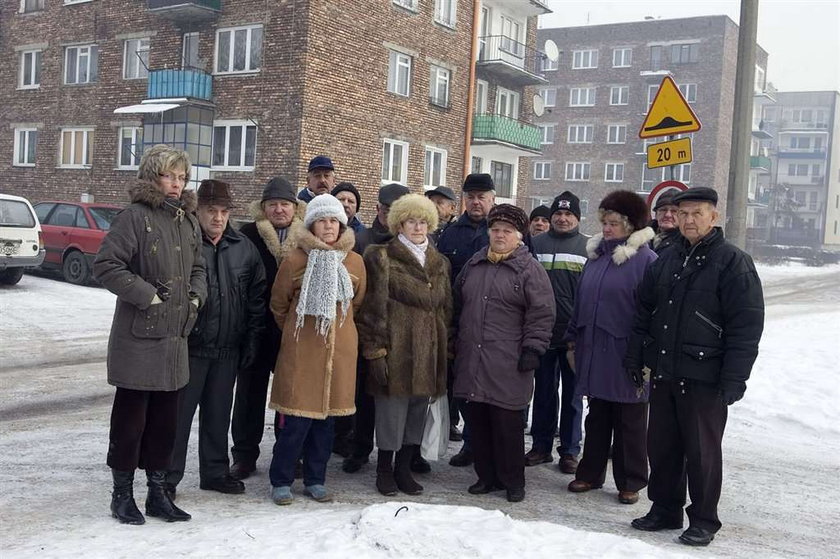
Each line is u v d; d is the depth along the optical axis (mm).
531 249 6465
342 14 22078
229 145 22672
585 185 57312
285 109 21469
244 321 5020
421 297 5203
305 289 4770
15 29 27844
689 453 4598
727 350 4457
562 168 58094
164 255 4238
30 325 12109
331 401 4895
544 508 5148
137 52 24812
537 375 6363
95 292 15664
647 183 55250
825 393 8570
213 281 4855
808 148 86750
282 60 21469
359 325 5164
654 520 4797
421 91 25328
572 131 57750
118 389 4309
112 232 4137
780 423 7676
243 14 22141
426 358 5191
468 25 27250
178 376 4336
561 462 6152
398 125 24438
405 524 3846
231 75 22406
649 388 5328
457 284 5539
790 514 5234
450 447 6809
